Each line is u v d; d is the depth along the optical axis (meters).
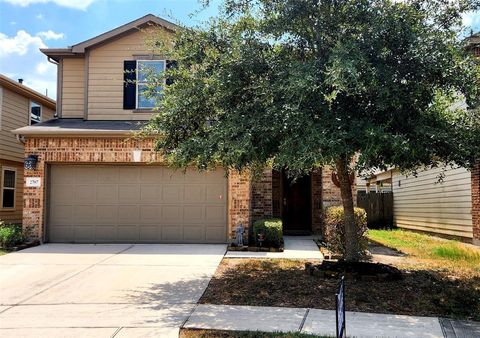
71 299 6.76
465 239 13.65
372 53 6.54
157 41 8.30
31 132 12.16
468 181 13.45
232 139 6.65
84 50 13.95
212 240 12.36
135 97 13.80
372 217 21.19
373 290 7.20
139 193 12.51
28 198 12.27
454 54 6.48
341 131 6.08
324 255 10.42
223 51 7.57
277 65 7.11
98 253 10.72
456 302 6.65
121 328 5.41
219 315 5.97
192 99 7.45
